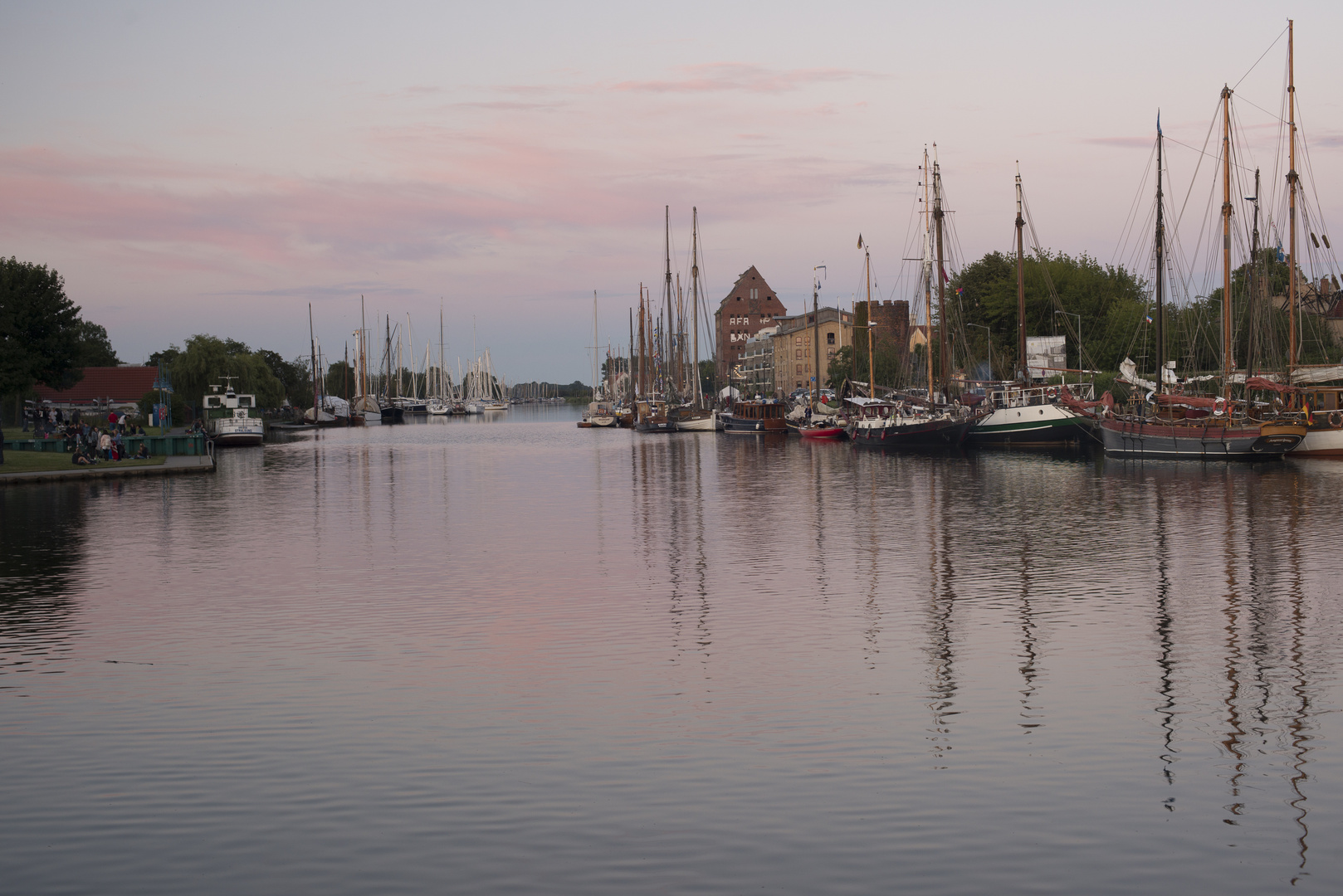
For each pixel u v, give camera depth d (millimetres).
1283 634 21109
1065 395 82812
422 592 26469
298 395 185125
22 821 12719
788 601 24984
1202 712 16312
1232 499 45219
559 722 16141
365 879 11250
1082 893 10828
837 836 12094
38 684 18438
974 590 25953
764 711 16562
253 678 18703
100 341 170375
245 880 11234
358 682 18406
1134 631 21469
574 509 45625
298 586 27484
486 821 12609
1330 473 57188
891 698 17203
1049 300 121875
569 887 11031
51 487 57750
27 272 86312
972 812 12695
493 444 110250
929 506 44469
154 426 121188
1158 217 75062
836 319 199875
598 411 167875
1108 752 14648
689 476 62781
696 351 128250
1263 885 10945
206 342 127688
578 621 23016
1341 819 12438
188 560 31875
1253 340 77250
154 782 13844
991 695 17281
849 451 86312
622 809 12891
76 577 28891
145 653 20516
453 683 18297
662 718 16250
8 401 107750
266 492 54688
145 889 11062
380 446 106938
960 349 126188
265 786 13688
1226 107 70812
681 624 22688
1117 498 46531
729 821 12516
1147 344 101062
